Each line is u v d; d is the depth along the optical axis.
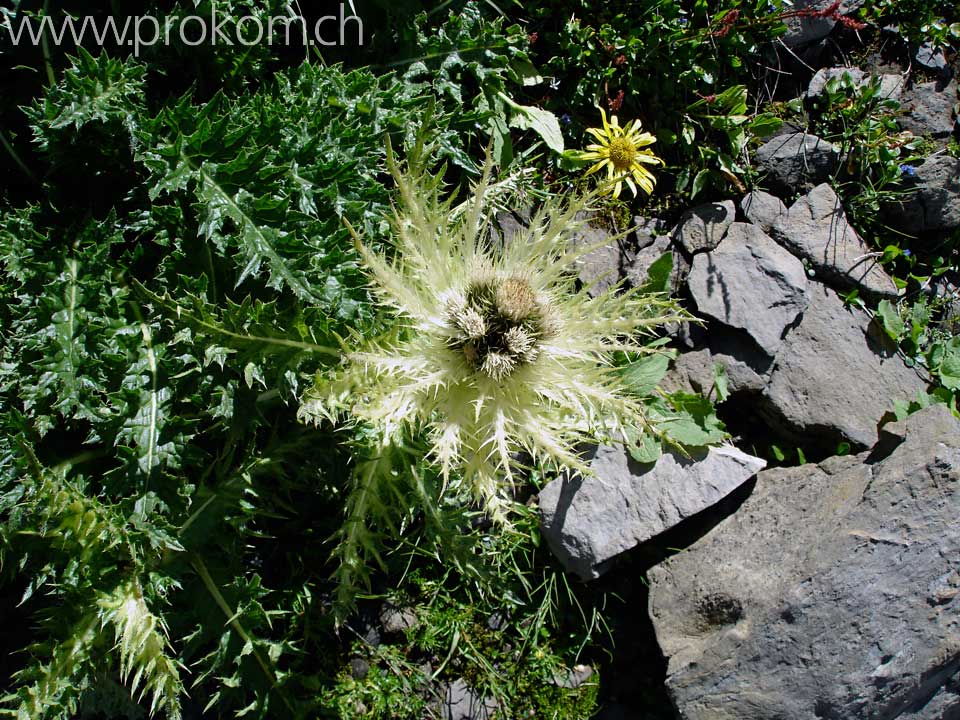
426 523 0.47
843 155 0.63
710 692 0.51
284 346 0.42
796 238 0.60
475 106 0.56
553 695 0.54
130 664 0.41
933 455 0.50
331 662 0.52
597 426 0.45
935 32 0.66
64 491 0.41
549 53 0.62
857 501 0.51
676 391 0.57
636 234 0.61
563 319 0.45
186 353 0.44
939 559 0.48
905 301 0.62
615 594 0.56
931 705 0.50
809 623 0.49
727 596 0.52
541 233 0.46
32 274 0.44
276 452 0.46
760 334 0.57
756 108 0.64
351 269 0.44
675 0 0.62
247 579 0.52
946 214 0.63
